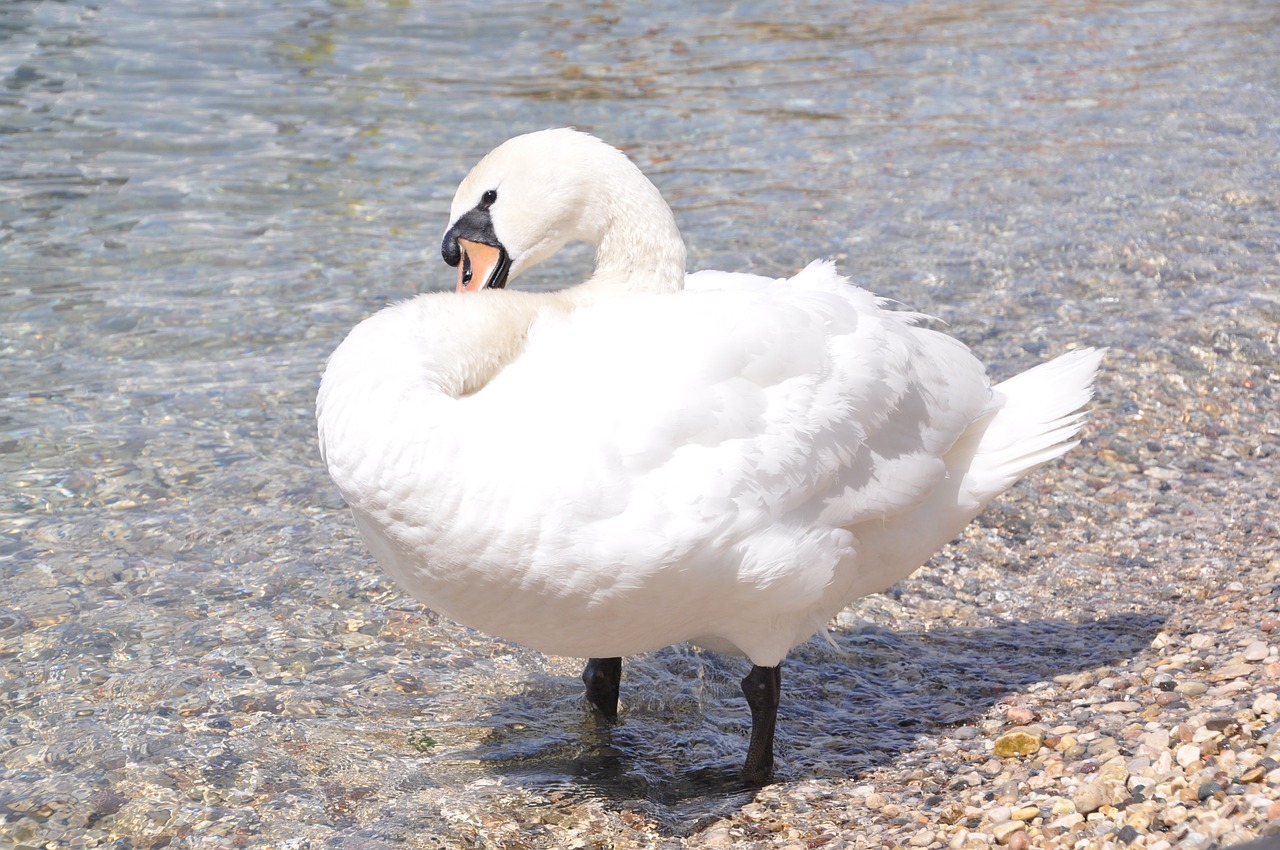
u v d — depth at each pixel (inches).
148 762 238.7
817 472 223.5
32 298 427.2
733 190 538.6
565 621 215.2
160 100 614.9
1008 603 296.4
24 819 223.5
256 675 265.7
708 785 238.7
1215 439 362.3
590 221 265.7
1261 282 454.9
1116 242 490.0
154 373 385.1
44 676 262.5
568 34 761.0
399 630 283.1
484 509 202.2
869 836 213.5
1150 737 220.4
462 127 598.2
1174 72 714.8
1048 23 820.6
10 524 312.8
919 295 445.7
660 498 207.0
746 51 741.9
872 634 286.5
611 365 216.5
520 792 234.2
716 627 228.7
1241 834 188.4
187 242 472.7
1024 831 202.2
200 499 326.6
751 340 223.8
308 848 217.8
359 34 738.2
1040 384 259.4
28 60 655.8
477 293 236.4
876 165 571.2
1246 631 264.2
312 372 387.9
